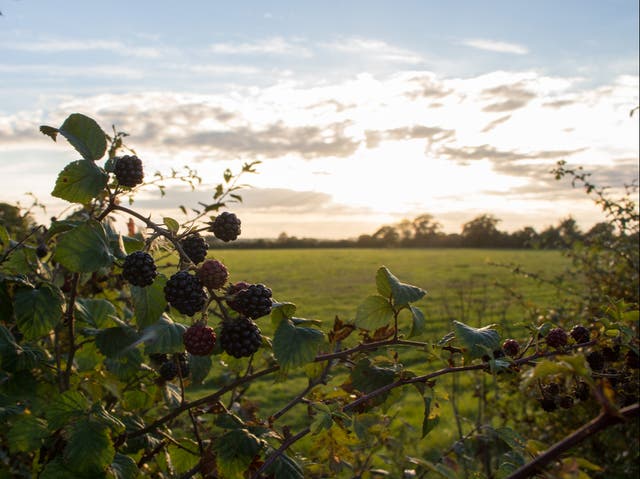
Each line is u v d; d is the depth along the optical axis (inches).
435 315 592.7
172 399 108.1
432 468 62.7
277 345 74.2
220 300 71.9
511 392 234.8
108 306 105.2
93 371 107.0
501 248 3720.5
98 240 72.1
